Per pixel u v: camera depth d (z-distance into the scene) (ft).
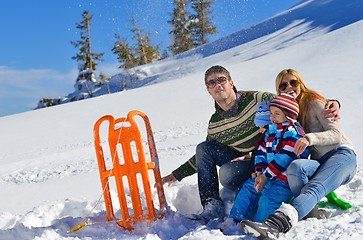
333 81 54.75
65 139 52.80
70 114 66.59
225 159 13.05
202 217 12.14
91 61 162.71
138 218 12.13
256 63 81.35
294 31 169.17
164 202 12.71
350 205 11.87
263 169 11.53
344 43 78.74
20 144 53.11
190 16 159.94
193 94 65.98
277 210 10.04
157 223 11.71
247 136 12.71
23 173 31.99
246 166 12.66
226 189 13.75
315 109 11.76
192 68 159.53
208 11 157.58
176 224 11.82
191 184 15.80
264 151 11.61
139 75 166.50
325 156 11.61
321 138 10.98
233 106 12.56
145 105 64.69
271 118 11.58
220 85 12.38
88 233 11.83
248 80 70.59
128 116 12.34
